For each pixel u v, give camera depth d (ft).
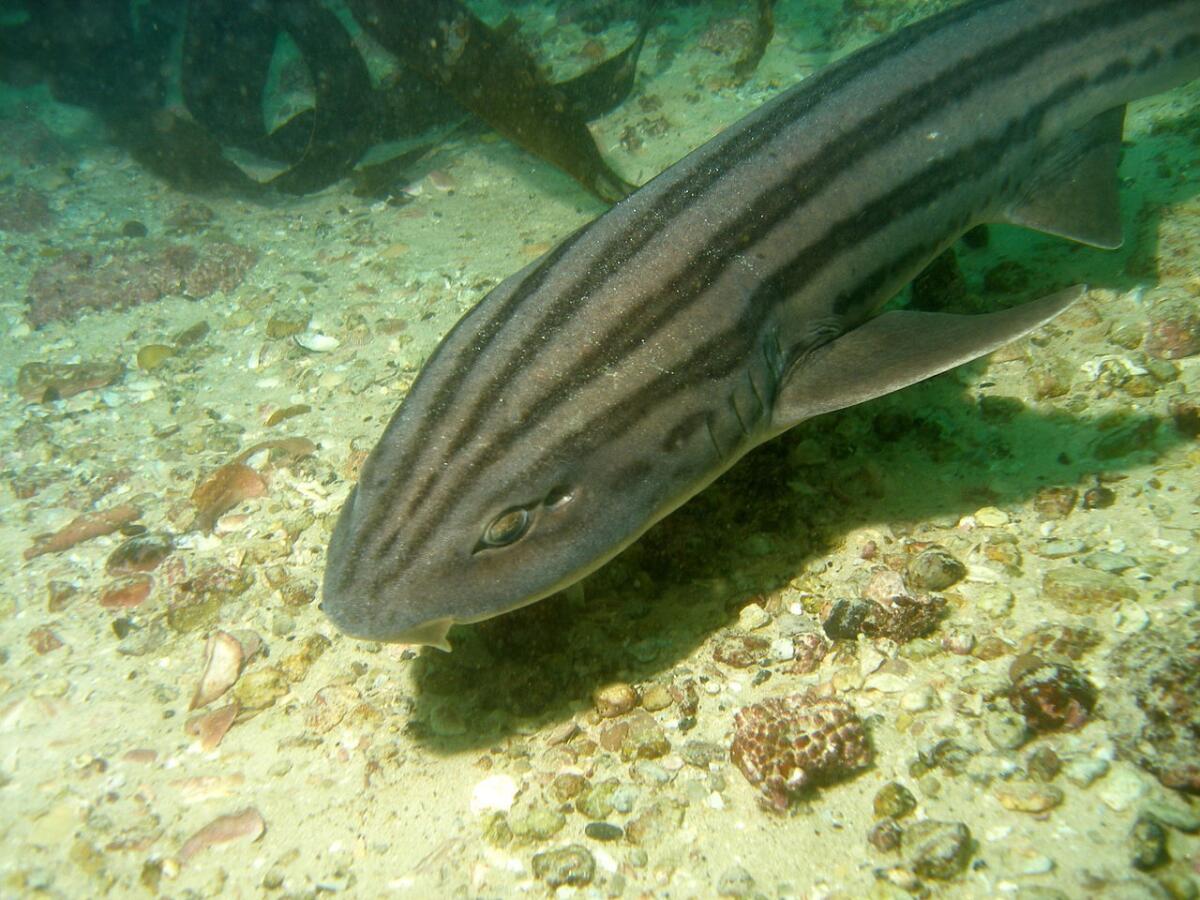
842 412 1.51
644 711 1.21
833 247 1.26
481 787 1.16
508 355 1.09
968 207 1.42
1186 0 1.52
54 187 2.94
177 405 1.89
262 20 3.12
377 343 1.95
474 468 1.05
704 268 1.17
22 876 1.13
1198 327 1.43
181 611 1.42
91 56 3.55
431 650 1.32
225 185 2.78
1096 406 1.42
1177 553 1.21
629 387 1.10
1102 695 1.09
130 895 1.11
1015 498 1.34
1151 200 1.72
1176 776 1.00
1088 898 0.95
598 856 1.08
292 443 1.69
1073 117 1.48
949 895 0.99
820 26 2.94
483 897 1.07
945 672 1.17
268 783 1.21
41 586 1.51
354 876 1.10
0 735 1.29
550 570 1.08
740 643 1.24
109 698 1.33
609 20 3.33
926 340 1.23
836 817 1.07
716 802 1.11
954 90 1.36
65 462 1.77
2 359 2.12
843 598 1.26
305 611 1.40
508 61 2.17
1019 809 1.03
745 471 1.42
